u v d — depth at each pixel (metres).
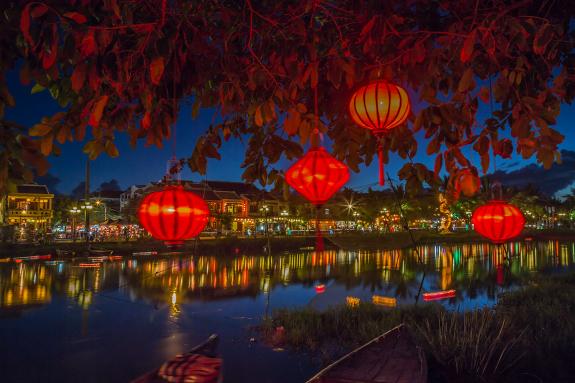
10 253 36.34
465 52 2.26
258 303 18.64
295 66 2.69
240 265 34.25
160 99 2.96
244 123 3.89
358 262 36.66
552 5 2.55
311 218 58.81
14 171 2.40
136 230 54.28
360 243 35.91
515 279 23.36
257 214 62.38
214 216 56.12
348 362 5.80
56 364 10.31
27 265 32.53
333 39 2.83
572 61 3.03
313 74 2.60
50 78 2.37
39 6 1.89
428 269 30.95
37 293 20.56
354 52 3.02
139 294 20.70
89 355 10.99
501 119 3.07
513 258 37.56
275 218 62.91
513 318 9.91
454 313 10.05
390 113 2.61
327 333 10.77
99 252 39.19
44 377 9.49
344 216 59.06
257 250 46.06
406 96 2.63
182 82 2.99
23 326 13.97
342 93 3.32
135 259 37.91
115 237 54.31
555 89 2.67
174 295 20.61
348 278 26.67
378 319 11.34
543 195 88.94
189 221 2.59
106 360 10.63
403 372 5.46
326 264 35.06
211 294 20.95
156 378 3.79
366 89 2.66
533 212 76.62
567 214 92.69
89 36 2.01
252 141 3.83
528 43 2.57
